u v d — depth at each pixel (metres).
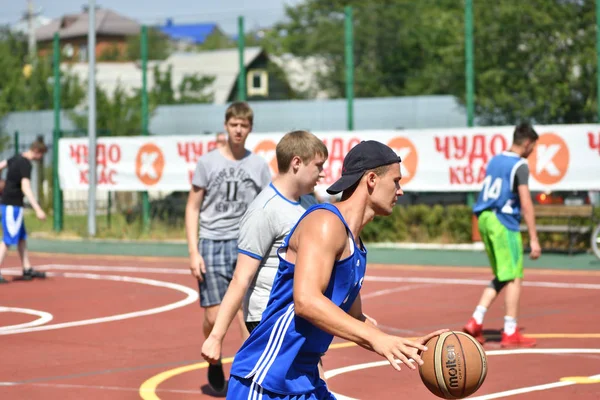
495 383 9.36
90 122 28.30
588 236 22.61
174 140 27.53
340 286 4.76
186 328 13.07
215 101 74.19
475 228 23.69
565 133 22.30
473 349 5.05
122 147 28.36
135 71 79.50
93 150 28.34
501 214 11.41
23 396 8.98
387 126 41.94
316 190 25.12
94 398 8.90
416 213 24.94
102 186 28.80
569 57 39.09
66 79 55.50
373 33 61.91
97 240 27.89
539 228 22.39
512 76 40.03
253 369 4.94
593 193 24.06
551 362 10.43
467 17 24.22
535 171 22.61
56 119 30.09
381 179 4.81
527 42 40.06
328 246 4.64
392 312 14.30
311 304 4.55
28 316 14.25
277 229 6.85
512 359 10.62
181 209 28.95
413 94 57.16
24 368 10.36
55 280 19.03
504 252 11.38
